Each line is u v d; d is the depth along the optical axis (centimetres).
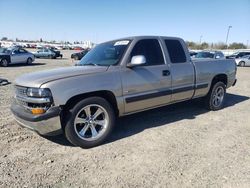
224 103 760
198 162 374
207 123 555
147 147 426
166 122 557
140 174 341
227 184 318
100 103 424
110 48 497
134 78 457
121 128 518
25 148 420
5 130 496
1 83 1057
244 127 533
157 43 512
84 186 313
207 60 618
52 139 457
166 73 507
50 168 356
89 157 390
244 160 382
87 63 492
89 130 433
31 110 387
